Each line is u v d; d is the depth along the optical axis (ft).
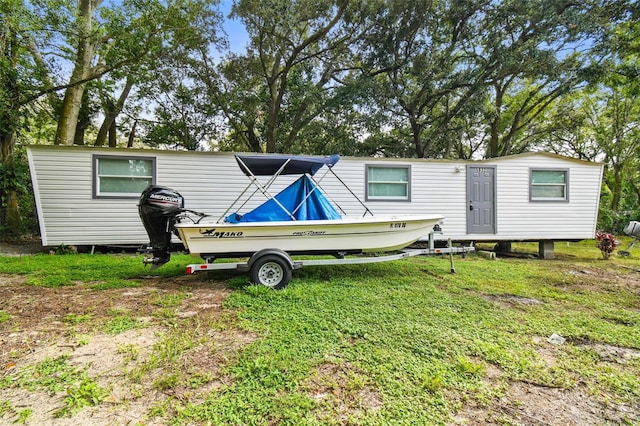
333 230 15.78
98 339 9.05
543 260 25.66
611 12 39.40
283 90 47.06
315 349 8.60
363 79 44.29
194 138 54.29
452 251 17.89
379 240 16.58
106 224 22.94
